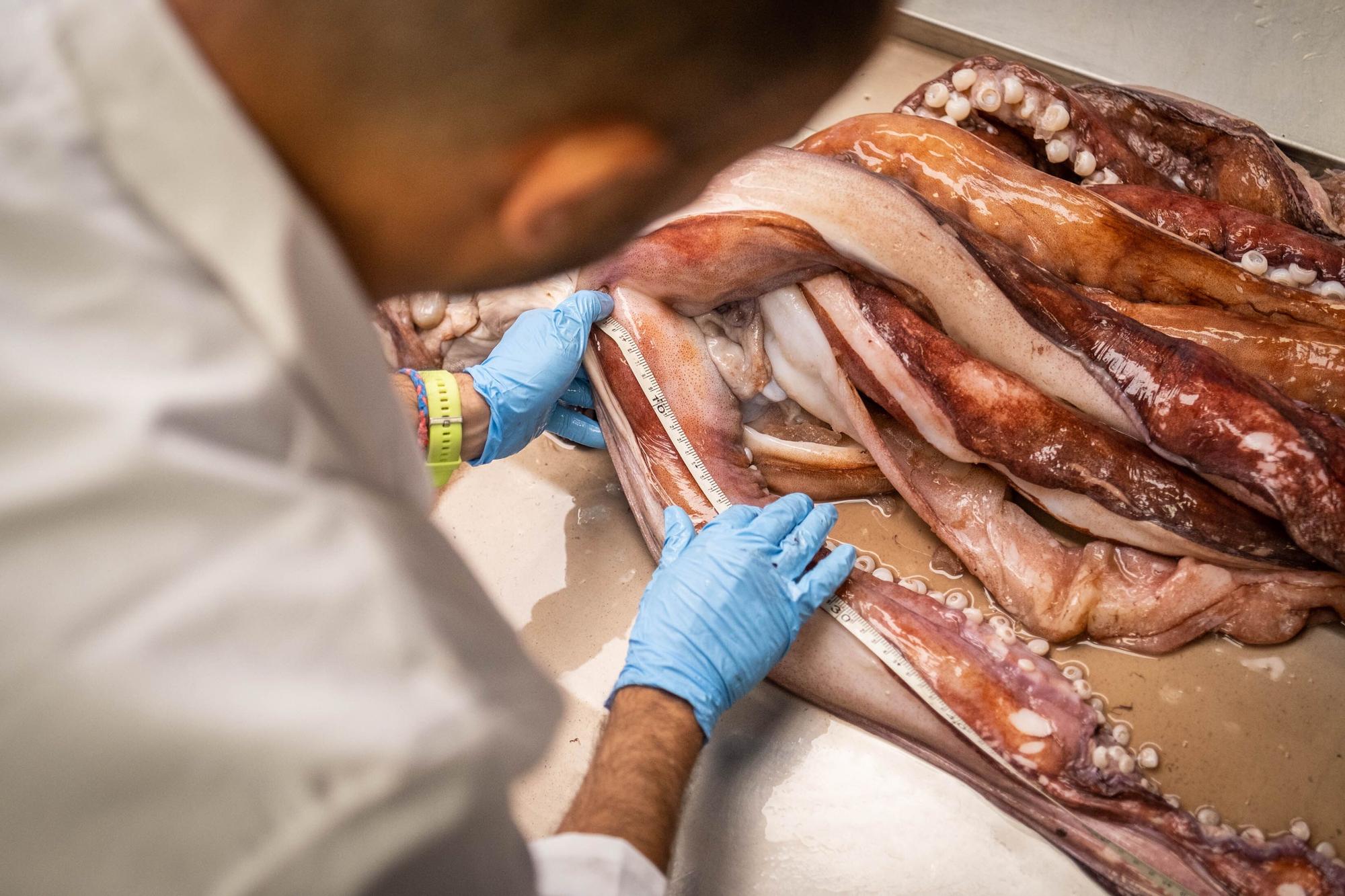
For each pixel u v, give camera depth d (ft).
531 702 2.44
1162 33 11.25
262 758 1.89
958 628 7.07
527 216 2.42
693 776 7.30
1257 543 7.14
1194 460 6.83
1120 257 7.66
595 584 8.11
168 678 1.86
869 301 7.28
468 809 2.09
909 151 7.81
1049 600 7.45
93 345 1.93
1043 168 9.12
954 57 11.31
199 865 1.95
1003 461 7.18
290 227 2.06
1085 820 6.67
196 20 2.10
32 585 1.85
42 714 1.85
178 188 2.01
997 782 6.88
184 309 1.99
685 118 2.38
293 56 2.08
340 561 2.00
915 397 7.23
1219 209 8.21
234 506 1.94
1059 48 11.13
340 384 2.25
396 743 1.94
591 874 4.12
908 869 6.95
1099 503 7.17
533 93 2.18
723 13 2.20
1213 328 7.50
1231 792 7.16
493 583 8.18
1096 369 6.97
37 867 1.94
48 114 2.00
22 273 1.94
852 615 6.94
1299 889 6.37
